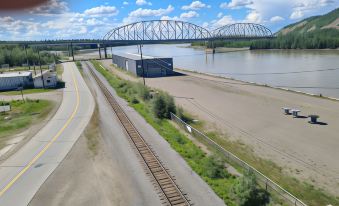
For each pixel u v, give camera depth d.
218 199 18.22
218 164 22.33
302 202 17.36
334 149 27.50
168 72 84.50
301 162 24.95
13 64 120.12
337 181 21.70
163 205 17.72
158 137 29.88
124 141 28.95
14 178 21.83
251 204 17.77
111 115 39.12
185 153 25.45
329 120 36.56
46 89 60.72
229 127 35.19
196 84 66.62
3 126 35.28
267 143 29.61
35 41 182.75
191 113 42.16
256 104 46.16
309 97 50.06
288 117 38.53
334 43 184.12
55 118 38.44
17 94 56.38
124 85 61.72
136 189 19.69
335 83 64.94
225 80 71.56
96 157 25.31
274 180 21.59
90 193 19.48
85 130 32.81
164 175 21.39
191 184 20.08
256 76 80.88
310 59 126.44
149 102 44.16
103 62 135.75
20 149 27.62
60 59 156.12
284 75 80.19
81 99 49.81
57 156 25.69
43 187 20.38
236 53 196.75
